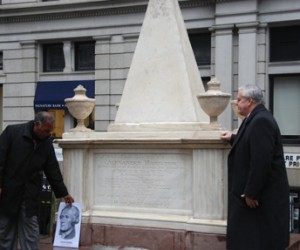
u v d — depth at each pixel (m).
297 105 18.00
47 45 22.11
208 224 6.30
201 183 6.45
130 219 6.87
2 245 5.76
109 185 7.14
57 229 7.02
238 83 17.98
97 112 20.47
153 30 7.57
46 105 21.20
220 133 6.33
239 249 5.11
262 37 17.86
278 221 4.99
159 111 7.18
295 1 17.36
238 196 5.16
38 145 5.68
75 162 7.24
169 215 6.72
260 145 4.93
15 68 22.16
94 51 21.19
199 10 18.73
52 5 20.98
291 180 16.89
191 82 7.34
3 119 22.39
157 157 6.84
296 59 17.78
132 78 7.55
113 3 20.02
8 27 22.20
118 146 7.02
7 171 5.62
